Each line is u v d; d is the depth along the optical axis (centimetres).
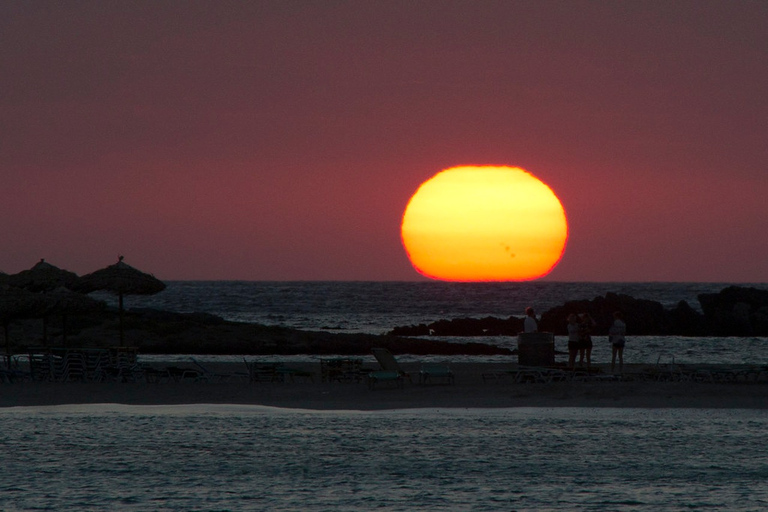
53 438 7969
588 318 11194
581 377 10819
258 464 7056
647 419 8738
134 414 9162
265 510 5953
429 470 6862
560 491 6309
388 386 10850
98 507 5991
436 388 10612
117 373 11538
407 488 6406
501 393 10188
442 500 6138
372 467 6962
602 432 8131
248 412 9256
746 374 10975
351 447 7600
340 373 11575
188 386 10956
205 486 6456
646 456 7238
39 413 9225
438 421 8700
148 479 6644
